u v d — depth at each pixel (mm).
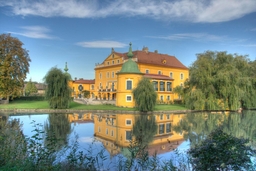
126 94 45438
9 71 43469
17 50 46562
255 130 21078
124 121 27453
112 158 11375
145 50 66688
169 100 57562
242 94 40219
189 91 43125
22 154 7789
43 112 36625
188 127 22938
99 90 66500
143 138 17344
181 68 69562
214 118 30750
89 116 32156
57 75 38750
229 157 5871
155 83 55031
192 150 6738
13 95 45875
